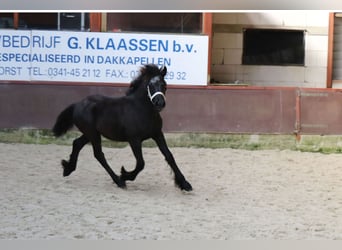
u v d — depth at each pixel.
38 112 11.66
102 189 7.99
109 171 8.14
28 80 11.62
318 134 11.75
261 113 11.71
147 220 6.46
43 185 8.16
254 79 13.20
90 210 6.84
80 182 8.43
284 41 13.20
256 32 13.18
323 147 11.71
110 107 7.87
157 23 11.66
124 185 8.03
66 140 11.62
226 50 13.17
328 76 13.06
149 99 7.60
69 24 11.65
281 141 11.74
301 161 10.60
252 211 7.04
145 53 11.57
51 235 5.84
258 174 9.40
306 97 11.72
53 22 11.64
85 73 11.61
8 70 11.62
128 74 11.59
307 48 13.16
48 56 11.59
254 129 11.73
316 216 6.88
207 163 10.17
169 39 11.57
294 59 13.18
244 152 11.33
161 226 6.24
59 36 11.55
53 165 9.66
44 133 11.66
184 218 6.59
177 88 11.62
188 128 11.67
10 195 7.51
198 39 11.59
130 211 6.83
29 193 7.65
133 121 7.63
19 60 11.61
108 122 7.82
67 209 6.86
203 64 11.63
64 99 11.64
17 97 11.64
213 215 6.78
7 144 11.50
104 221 6.38
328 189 8.43
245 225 6.39
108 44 11.55
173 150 11.29
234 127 11.72
